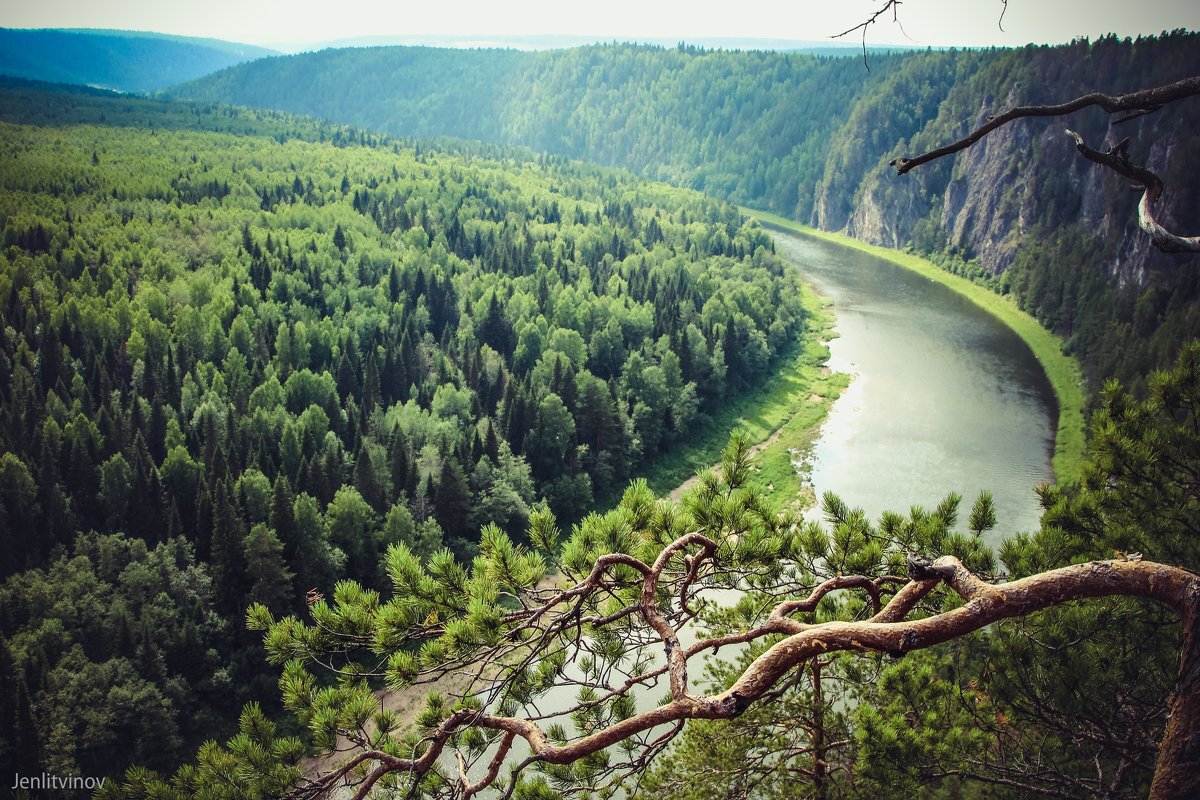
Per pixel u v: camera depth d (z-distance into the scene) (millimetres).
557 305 118750
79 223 158000
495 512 73062
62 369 95188
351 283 136875
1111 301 135875
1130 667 14258
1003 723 15734
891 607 6828
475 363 99500
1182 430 16016
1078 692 13727
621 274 161750
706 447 95875
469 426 89750
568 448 83875
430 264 149750
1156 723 14055
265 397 88000
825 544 13453
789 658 6242
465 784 7445
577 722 11492
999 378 117875
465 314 126750
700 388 103438
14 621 56594
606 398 86000
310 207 188875
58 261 136500
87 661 53562
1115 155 7480
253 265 133625
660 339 109000
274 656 10680
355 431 83188
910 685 15539
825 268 195125
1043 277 156625
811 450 93000
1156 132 169250
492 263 160875
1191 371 16062
